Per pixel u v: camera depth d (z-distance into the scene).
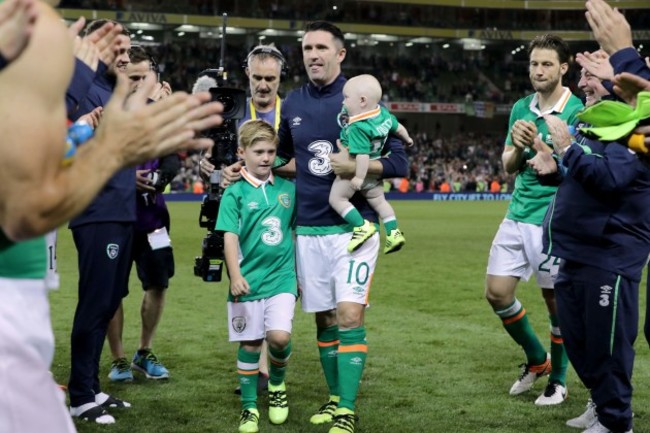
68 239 16.64
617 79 3.04
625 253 4.01
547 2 49.38
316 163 4.65
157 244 5.63
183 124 1.78
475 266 12.60
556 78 5.16
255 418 4.48
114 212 4.59
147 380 5.55
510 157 5.13
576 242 4.10
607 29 3.32
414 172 45.28
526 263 5.24
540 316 8.18
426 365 6.01
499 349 6.57
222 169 4.89
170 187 37.62
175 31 48.41
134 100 1.89
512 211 5.28
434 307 8.75
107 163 1.74
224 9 46.47
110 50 2.52
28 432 1.84
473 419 4.66
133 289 9.78
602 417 4.13
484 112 49.12
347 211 4.48
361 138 4.42
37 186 1.64
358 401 5.02
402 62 51.53
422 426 4.52
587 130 2.91
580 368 4.25
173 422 4.58
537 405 4.98
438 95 49.38
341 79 4.80
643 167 3.89
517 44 53.59
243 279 4.45
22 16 1.59
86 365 4.59
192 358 6.21
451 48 54.88
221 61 5.31
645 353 6.35
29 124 1.62
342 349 4.42
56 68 1.66
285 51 49.19
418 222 23.09
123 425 4.51
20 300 1.85
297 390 5.34
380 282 10.77
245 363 4.54
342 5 48.75
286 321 4.51
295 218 4.77
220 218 4.55
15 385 1.82
